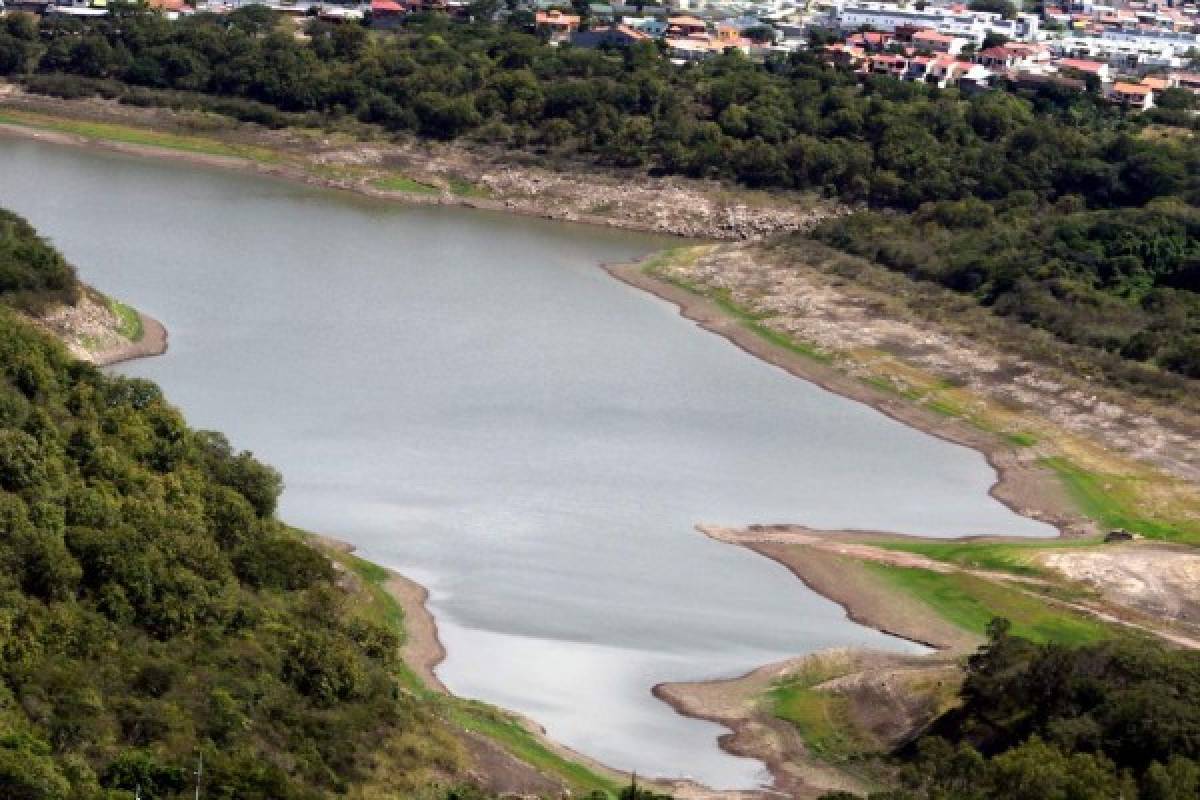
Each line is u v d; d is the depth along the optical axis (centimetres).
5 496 15025
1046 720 15000
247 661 14662
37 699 13000
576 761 15225
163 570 15000
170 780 12469
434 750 14475
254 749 13388
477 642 17338
